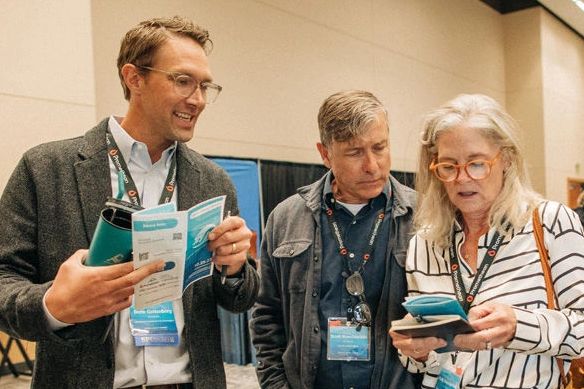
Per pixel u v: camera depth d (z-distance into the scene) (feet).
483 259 4.50
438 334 3.92
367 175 5.20
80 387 4.04
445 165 4.43
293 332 5.50
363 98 5.26
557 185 33.22
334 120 5.19
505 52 33.40
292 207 5.93
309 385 5.28
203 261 3.97
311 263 5.49
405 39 24.97
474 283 4.48
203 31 4.64
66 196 4.25
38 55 10.10
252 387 13.97
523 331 3.97
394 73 24.13
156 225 3.30
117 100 13.80
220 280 4.50
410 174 22.29
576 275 4.17
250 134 17.42
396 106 24.17
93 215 4.27
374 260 5.38
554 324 4.04
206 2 16.06
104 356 4.11
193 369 4.40
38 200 4.19
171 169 4.74
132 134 4.60
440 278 4.75
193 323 4.48
